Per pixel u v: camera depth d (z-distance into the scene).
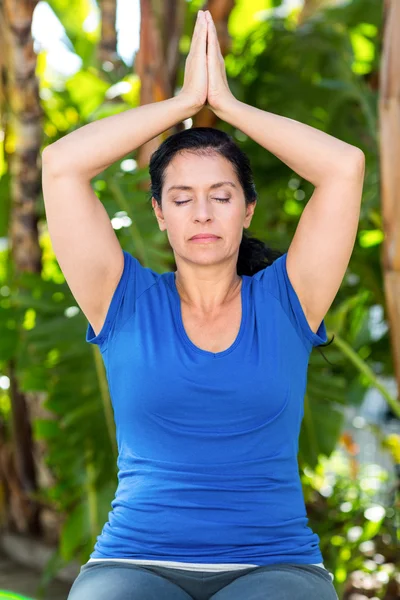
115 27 7.83
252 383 3.13
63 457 6.02
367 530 6.54
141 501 3.12
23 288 6.83
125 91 6.93
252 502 3.10
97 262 3.33
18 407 8.97
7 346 6.85
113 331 3.32
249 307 3.30
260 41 8.26
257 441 3.13
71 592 3.04
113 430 5.80
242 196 3.35
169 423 3.15
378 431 8.06
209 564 3.05
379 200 6.74
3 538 9.38
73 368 5.84
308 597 2.89
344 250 3.30
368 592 6.56
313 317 3.37
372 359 7.92
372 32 8.62
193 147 3.31
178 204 3.29
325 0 8.64
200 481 3.09
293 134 3.31
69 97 8.40
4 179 7.71
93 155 3.30
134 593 2.91
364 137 7.71
